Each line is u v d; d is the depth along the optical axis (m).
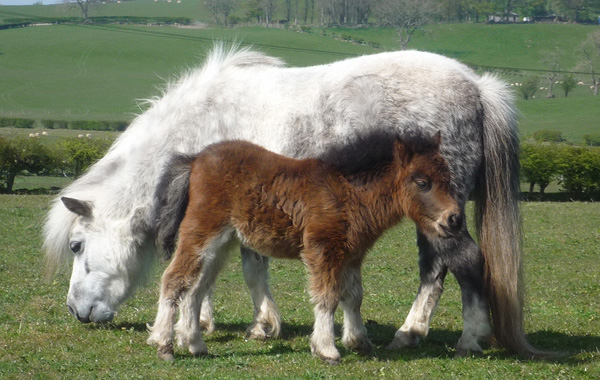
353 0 112.06
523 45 101.44
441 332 8.12
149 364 6.23
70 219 7.73
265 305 7.62
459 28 108.69
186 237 6.40
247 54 8.02
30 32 104.00
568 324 8.44
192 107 7.60
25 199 21.77
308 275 6.38
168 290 6.44
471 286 6.86
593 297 10.15
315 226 6.18
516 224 7.19
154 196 7.04
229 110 7.52
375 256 13.69
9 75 80.38
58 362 6.30
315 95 7.36
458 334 8.02
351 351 6.83
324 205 6.17
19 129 48.69
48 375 5.87
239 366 6.27
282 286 10.83
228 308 9.27
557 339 7.72
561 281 11.43
